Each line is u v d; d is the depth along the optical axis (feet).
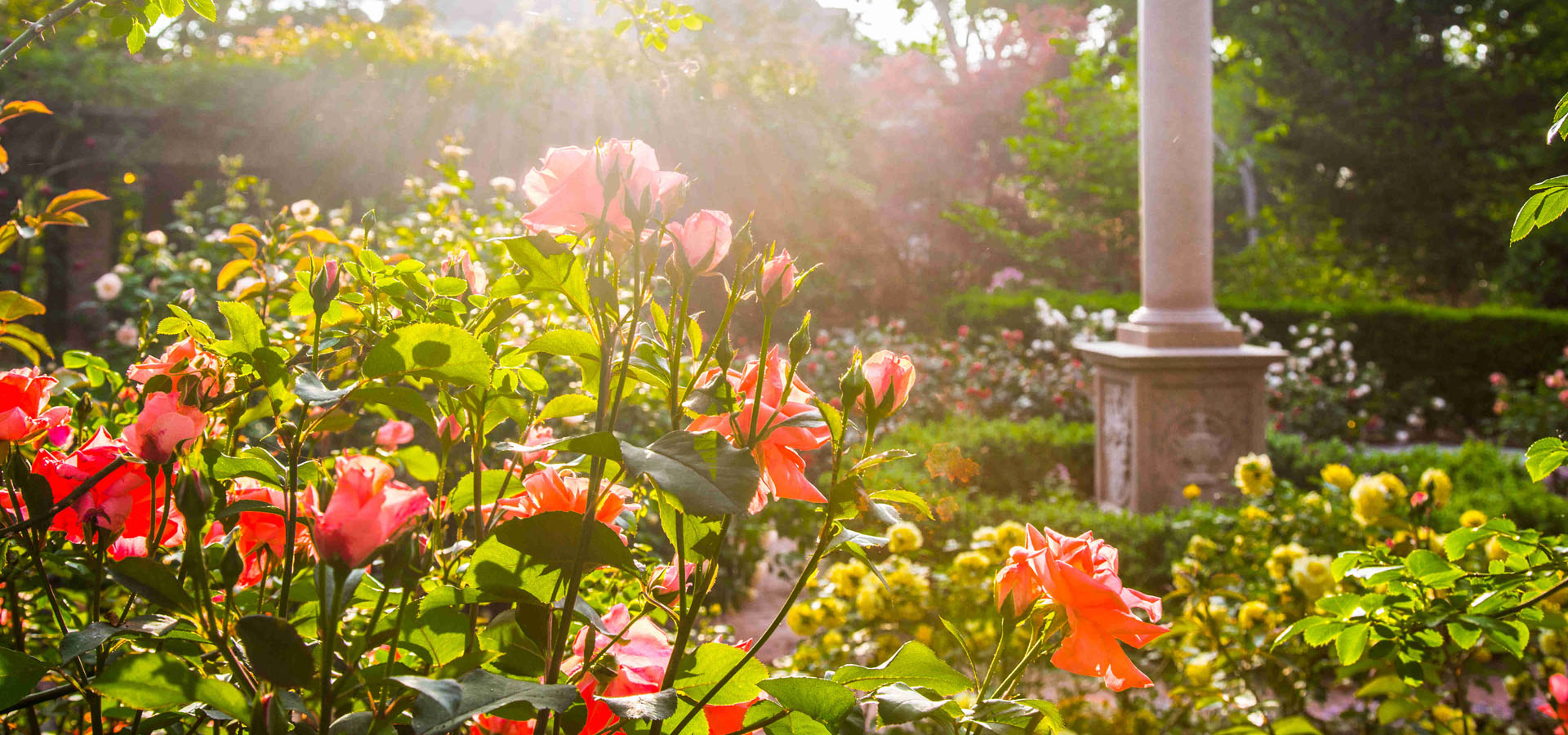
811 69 37.47
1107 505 21.29
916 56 57.16
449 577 3.24
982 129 56.54
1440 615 4.89
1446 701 8.21
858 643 9.19
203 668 2.75
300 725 2.28
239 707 2.25
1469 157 55.98
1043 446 24.38
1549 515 16.53
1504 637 4.71
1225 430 19.77
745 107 32.68
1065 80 46.47
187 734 3.01
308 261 3.50
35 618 4.44
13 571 3.31
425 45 34.78
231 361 2.88
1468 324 41.70
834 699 2.55
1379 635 5.12
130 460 2.74
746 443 2.60
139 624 2.59
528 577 2.65
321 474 2.97
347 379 4.23
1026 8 50.78
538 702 2.14
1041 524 16.76
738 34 31.40
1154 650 9.12
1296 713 8.49
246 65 34.40
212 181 36.52
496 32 34.47
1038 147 48.24
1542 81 54.49
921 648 2.74
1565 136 4.00
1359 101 55.42
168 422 2.53
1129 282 55.62
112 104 32.40
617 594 4.43
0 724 3.66
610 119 31.30
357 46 34.06
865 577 9.17
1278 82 55.31
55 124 30.96
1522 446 36.35
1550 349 41.37
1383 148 56.18
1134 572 16.15
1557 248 56.39
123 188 32.45
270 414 2.99
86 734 4.32
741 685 2.72
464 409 3.24
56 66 31.09
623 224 2.45
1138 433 19.57
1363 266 59.98
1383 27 54.90
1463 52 57.57
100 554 2.78
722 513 2.15
